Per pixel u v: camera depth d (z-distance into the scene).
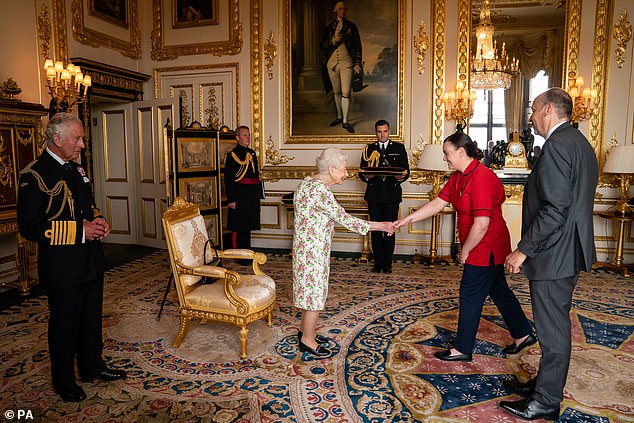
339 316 4.14
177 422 2.54
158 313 4.23
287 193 7.14
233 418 2.58
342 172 3.18
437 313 4.20
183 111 7.50
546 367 2.49
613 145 6.12
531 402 2.54
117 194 7.42
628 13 5.95
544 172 2.32
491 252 3.04
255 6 7.03
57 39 5.98
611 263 6.09
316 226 3.16
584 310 4.27
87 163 6.39
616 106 6.08
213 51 7.28
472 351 3.28
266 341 3.61
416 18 6.55
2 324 4.00
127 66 7.27
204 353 3.41
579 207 2.37
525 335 3.32
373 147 5.74
